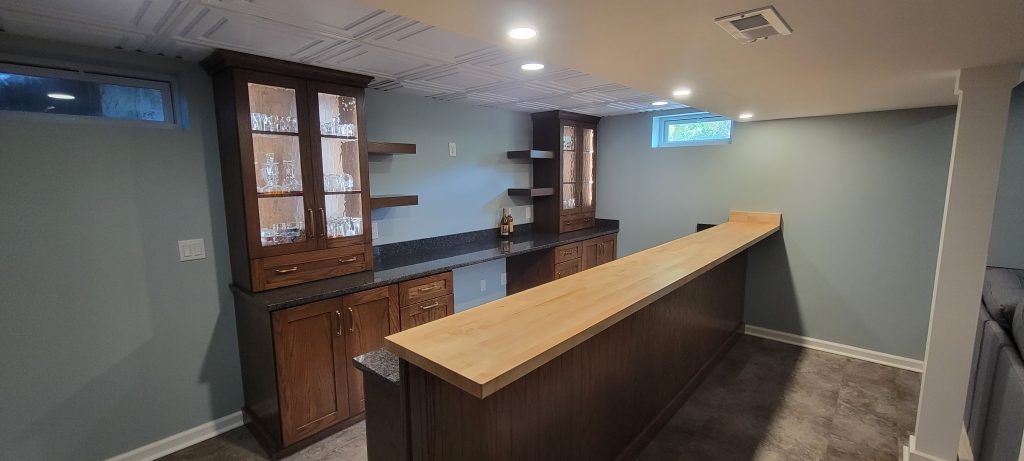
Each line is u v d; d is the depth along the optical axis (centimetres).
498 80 288
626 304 163
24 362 198
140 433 231
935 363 199
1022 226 296
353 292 249
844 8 123
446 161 374
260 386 241
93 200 209
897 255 326
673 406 262
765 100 277
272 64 226
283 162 248
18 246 193
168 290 234
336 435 250
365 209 278
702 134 421
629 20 136
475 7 126
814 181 353
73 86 207
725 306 344
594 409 187
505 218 426
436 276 295
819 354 353
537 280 416
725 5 123
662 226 440
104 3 157
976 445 220
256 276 233
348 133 270
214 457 236
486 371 111
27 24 176
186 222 237
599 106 403
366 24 180
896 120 317
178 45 204
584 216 477
